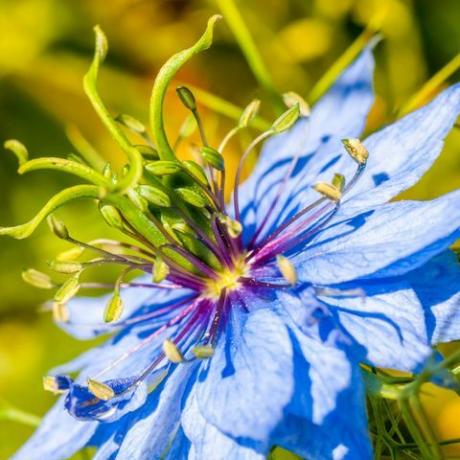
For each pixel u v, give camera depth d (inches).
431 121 7.3
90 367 7.8
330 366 6.8
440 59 10.2
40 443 7.6
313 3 10.3
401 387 6.9
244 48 8.8
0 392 10.6
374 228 7.1
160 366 7.4
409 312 6.9
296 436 6.8
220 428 6.8
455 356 6.7
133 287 8.1
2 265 10.9
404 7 10.0
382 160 7.4
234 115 9.0
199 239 7.6
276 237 7.6
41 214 7.4
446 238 6.9
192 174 7.5
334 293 7.0
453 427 9.2
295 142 8.0
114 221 7.5
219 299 7.5
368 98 7.9
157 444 7.1
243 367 6.9
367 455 6.7
